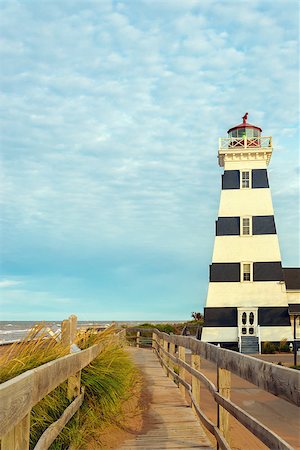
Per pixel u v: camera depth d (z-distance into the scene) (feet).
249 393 48.55
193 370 23.58
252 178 112.37
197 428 21.77
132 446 18.85
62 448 16.01
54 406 16.10
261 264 108.27
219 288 108.17
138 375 34.63
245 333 105.70
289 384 8.91
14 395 8.28
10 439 8.72
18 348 17.56
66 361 13.94
